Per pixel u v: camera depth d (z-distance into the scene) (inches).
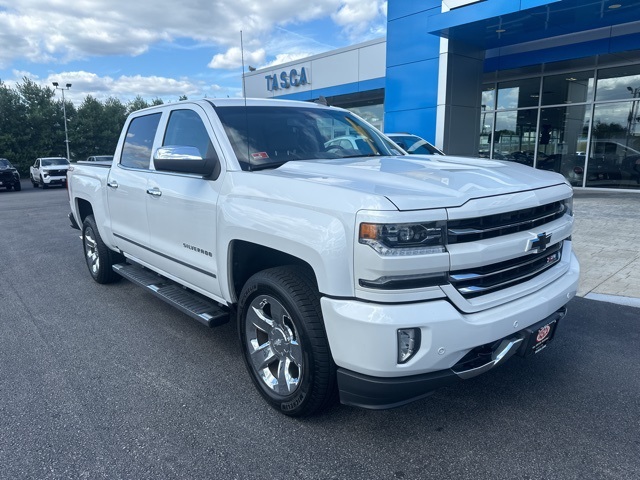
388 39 580.1
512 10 437.4
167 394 133.6
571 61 545.3
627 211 413.4
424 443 110.6
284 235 108.4
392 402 99.6
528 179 121.3
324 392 109.6
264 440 112.3
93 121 2001.7
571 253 137.7
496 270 104.4
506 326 103.6
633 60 539.5
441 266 94.6
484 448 108.5
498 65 585.9
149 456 106.9
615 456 104.9
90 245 239.1
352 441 111.6
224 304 142.4
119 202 192.1
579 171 606.2
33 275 262.1
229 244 128.4
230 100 156.8
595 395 130.4
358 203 95.7
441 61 532.7
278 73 896.3
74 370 148.5
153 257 173.5
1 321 191.5
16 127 1771.7
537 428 115.7
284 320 117.7
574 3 414.6
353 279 96.2
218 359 155.7
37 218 516.7
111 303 211.6
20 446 110.7
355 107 873.5
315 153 150.3
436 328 93.8
